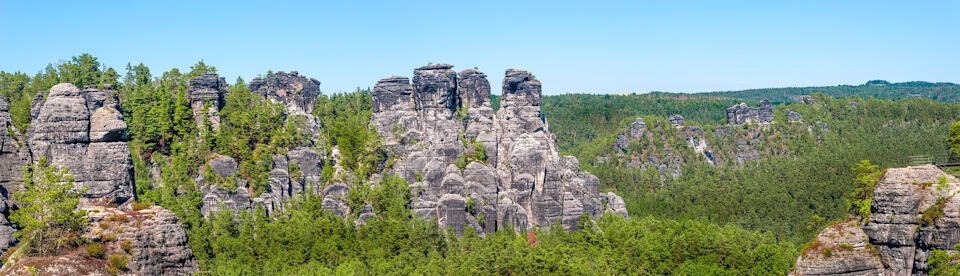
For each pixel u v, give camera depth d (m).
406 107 195.12
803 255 92.06
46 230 74.38
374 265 130.50
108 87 178.25
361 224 148.50
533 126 198.88
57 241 72.56
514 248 134.88
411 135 184.75
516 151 181.25
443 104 194.50
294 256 130.50
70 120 96.19
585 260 138.12
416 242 141.75
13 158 88.12
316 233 139.75
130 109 178.50
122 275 71.31
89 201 95.69
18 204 83.25
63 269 68.88
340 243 136.25
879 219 88.75
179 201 148.25
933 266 81.94
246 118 175.62
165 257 75.12
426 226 148.50
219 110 188.38
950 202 82.50
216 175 158.12
